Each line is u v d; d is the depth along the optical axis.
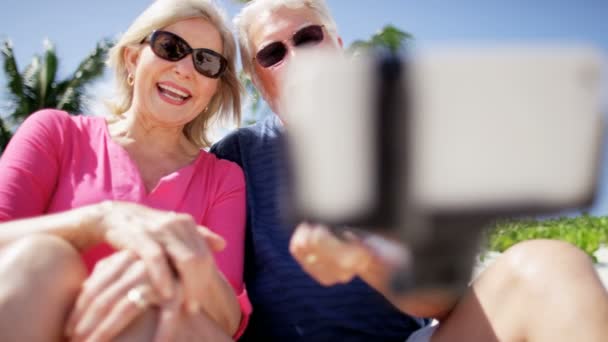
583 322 1.09
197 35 2.28
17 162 1.92
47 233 1.32
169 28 2.24
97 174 2.05
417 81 0.54
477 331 1.32
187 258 1.19
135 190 2.03
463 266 0.62
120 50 2.38
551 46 0.54
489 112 0.54
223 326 1.54
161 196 2.05
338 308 1.91
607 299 1.13
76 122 2.21
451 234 0.59
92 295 1.13
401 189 0.55
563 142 0.55
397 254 0.64
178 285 1.19
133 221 1.28
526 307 1.22
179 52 2.19
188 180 2.12
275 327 1.97
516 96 0.54
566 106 0.54
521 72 0.54
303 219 0.57
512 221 0.59
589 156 0.55
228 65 2.55
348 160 0.55
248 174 2.29
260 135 2.40
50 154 2.04
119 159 2.10
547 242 1.31
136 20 2.34
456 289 0.63
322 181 0.56
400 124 0.54
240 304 1.73
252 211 2.17
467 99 0.54
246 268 2.16
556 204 0.56
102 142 2.15
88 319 1.11
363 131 0.55
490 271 1.37
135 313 1.14
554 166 0.55
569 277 1.17
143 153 2.24
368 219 0.56
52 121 2.13
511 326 1.24
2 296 1.04
